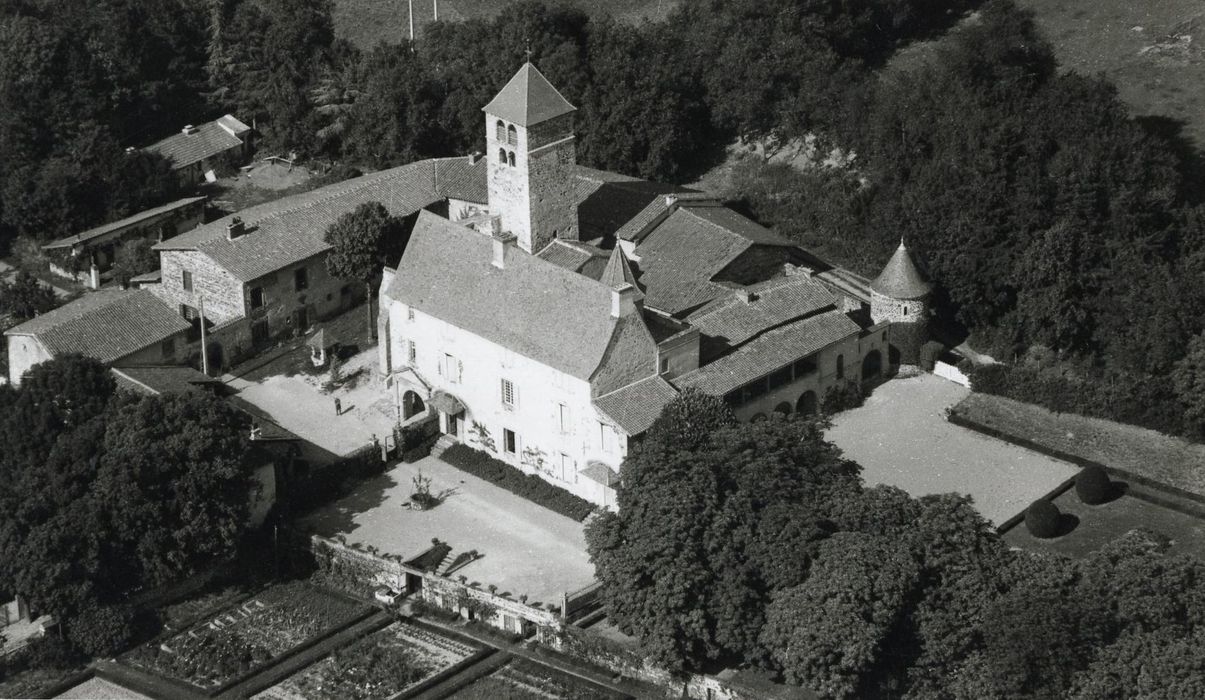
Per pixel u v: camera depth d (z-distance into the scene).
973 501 167.88
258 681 153.75
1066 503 167.50
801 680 143.12
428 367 182.38
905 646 144.75
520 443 175.75
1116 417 177.62
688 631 147.12
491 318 174.38
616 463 166.25
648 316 175.00
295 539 168.00
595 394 165.88
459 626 160.25
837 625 140.75
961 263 186.75
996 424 179.00
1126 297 180.12
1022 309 184.75
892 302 186.25
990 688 139.00
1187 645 134.62
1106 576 142.50
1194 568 140.50
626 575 148.62
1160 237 184.75
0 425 166.75
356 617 161.25
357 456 177.00
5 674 157.00
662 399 167.25
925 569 145.12
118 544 158.88
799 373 179.00
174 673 155.88
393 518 171.12
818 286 184.25
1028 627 137.50
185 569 161.50
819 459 156.00
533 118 183.38
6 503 158.75
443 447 181.25
